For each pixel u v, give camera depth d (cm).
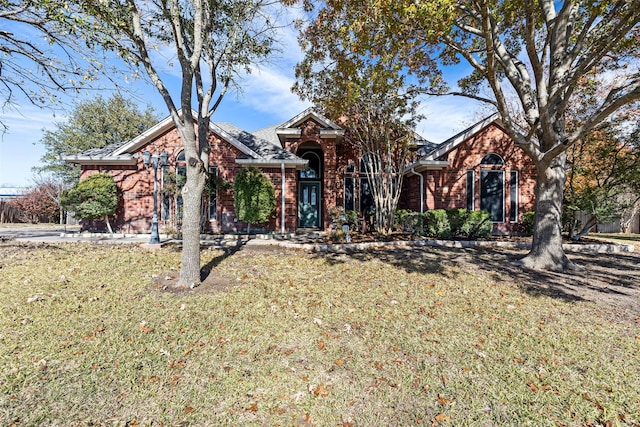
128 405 258
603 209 1197
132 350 342
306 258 836
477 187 1388
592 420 252
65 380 287
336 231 1184
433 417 252
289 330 400
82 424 236
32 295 487
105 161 1290
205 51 727
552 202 767
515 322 439
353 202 1561
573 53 710
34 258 742
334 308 479
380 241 1105
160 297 505
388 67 883
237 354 340
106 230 1309
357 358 337
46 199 2192
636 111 1086
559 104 739
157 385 284
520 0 680
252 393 277
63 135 2398
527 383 298
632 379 307
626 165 1148
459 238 1248
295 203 1376
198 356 334
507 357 344
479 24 799
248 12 746
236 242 1112
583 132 614
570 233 1289
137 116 2641
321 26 825
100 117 2456
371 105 1191
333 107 1100
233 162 1337
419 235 1262
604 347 370
